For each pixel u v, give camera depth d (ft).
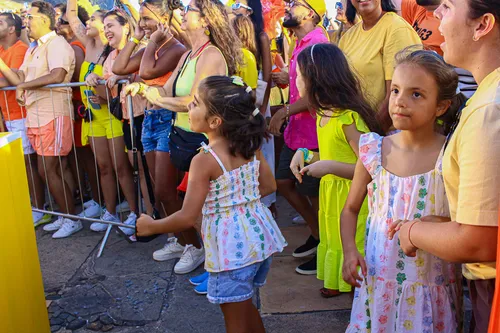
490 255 3.89
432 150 5.54
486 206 3.68
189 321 9.31
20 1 23.17
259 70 13.47
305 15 11.27
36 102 13.83
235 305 6.98
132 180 14.29
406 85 5.21
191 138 10.10
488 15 3.82
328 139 8.29
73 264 12.10
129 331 9.05
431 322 5.64
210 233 6.99
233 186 6.93
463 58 4.14
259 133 7.12
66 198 14.33
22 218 7.25
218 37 9.90
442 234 4.21
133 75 12.82
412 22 11.76
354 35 10.55
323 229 9.17
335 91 7.88
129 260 12.21
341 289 8.89
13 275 6.73
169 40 11.68
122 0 13.57
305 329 8.82
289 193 11.37
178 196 11.55
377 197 5.84
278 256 11.94
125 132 13.03
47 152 13.97
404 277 5.68
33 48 14.49
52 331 9.12
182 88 10.13
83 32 15.11
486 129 3.67
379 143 5.86
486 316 4.68
